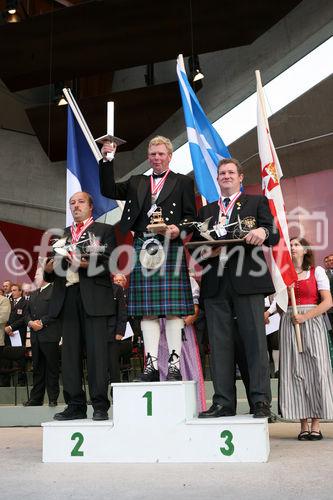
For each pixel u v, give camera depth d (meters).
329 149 10.39
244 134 11.03
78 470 2.81
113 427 3.10
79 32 10.30
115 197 3.65
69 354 3.67
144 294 3.47
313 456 3.12
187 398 3.10
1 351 7.11
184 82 5.14
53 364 6.10
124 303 6.25
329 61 9.61
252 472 2.62
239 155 11.45
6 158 13.07
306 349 4.05
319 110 10.34
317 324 4.11
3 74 11.59
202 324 6.34
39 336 6.09
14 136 13.29
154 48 10.79
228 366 3.32
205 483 2.38
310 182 10.71
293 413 4.02
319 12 9.48
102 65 11.34
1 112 13.04
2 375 7.76
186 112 5.00
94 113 11.70
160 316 3.55
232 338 3.35
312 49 9.73
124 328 6.19
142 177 3.68
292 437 4.20
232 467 2.78
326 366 4.03
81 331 3.69
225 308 3.34
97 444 3.10
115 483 2.43
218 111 11.40
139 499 2.09
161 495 2.16
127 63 11.30
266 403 3.16
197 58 10.98
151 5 9.62
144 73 12.75
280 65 10.18
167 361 3.76
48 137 12.41
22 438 4.57
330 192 10.38
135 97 11.37
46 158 13.62
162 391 3.06
